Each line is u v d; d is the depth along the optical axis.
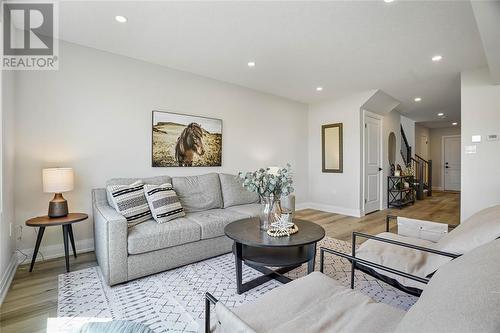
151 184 2.82
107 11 2.20
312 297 1.12
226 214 2.95
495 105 3.32
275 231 2.05
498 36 2.03
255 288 2.05
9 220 2.21
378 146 5.45
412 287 1.51
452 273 0.81
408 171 6.37
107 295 1.92
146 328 1.11
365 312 1.01
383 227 3.97
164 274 2.29
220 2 2.08
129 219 2.38
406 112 6.47
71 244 2.60
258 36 2.63
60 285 2.06
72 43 2.76
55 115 2.66
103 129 2.96
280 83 4.19
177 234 2.36
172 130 3.50
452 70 3.55
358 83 4.15
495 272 0.67
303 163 5.53
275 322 0.95
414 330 0.64
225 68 3.52
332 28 2.47
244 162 4.42
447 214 4.95
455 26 2.41
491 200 3.34
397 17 2.28
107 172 2.98
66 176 2.38
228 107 4.17
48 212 2.44
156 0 2.05
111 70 3.01
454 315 0.59
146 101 3.28
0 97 1.92
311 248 2.01
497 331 0.51
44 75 2.60
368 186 5.07
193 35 2.61
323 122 5.38
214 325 1.12
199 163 3.79
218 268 2.43
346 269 2.39
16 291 1.96
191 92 3.71
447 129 9.26
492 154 3.34
